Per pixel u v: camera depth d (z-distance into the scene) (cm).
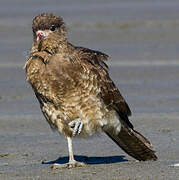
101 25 3189
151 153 1317
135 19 3309
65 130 1310
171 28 3053
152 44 2731
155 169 1216
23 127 1623
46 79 1276
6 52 2642
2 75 2252
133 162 1306
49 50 1289
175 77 2138
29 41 2873
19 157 1369
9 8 3762
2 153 1401
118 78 2150
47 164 1306
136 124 1614
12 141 1498
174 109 1750
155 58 2447
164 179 1141
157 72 2214
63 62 1277
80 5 3809
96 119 1311
